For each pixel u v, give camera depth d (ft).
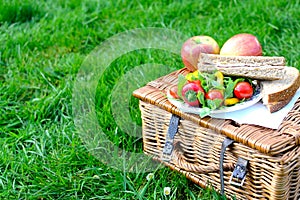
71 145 4.46
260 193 3.67
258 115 3.67
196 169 3.76
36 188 4.12
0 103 4.99
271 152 3.42
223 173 3.75
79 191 4.10
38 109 4.88
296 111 3.71
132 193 4.02
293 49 5.56
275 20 6.03
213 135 3.72
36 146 4.44
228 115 3.67
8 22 6.43
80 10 6.53
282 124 3.60
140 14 6.46
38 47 5.94
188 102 3.73
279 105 3.69
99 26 6.33
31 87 5.27
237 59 3.93
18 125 4.83
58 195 4.06
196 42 4.13
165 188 4.00
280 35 5.93
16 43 5.93
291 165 3.48
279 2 6.40
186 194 4.04
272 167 3.49
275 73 3.82
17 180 4.20
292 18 6.09
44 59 5.78
